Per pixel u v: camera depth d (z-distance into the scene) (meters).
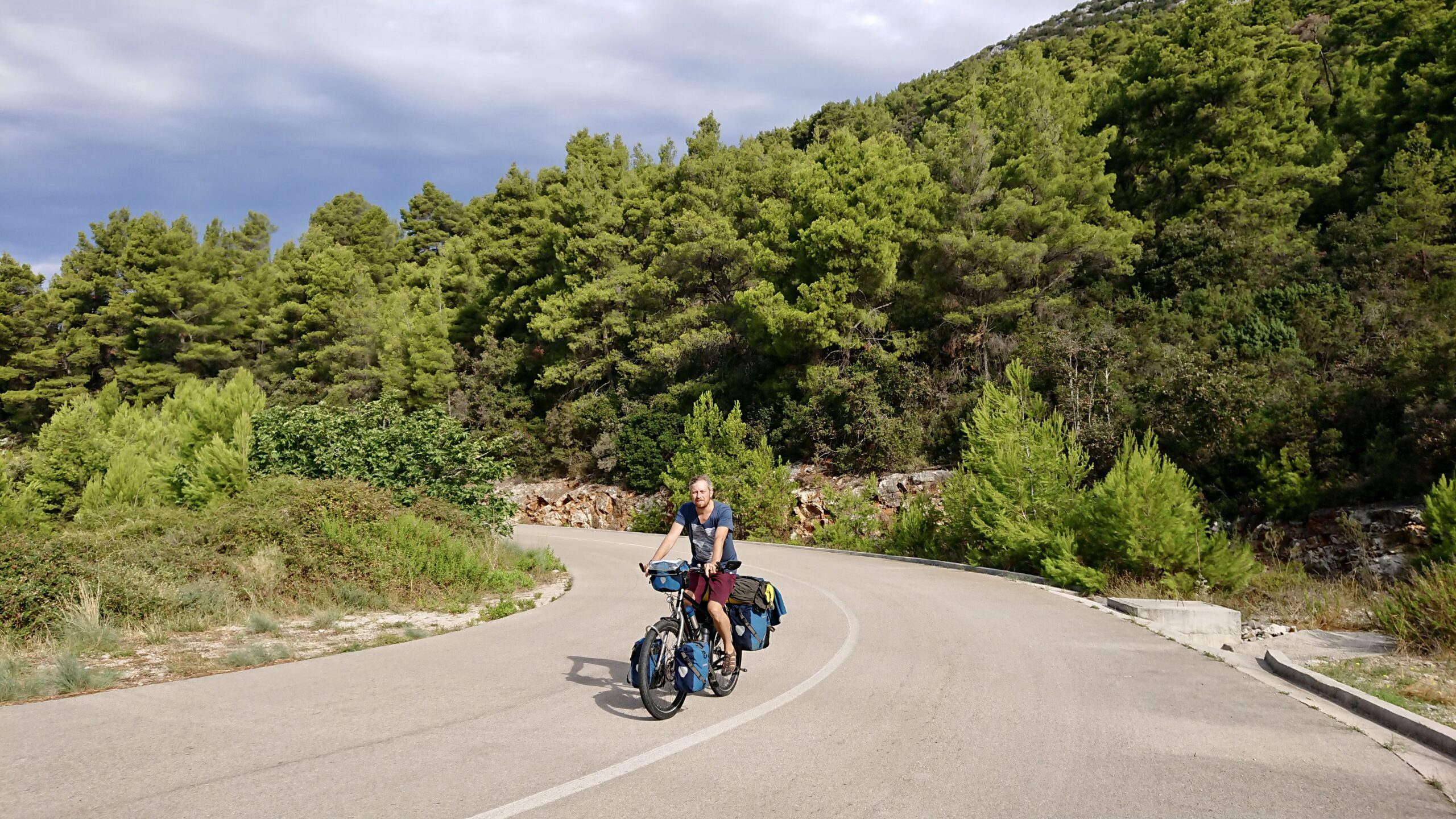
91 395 65.56
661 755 5.24
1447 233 30.28
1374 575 14.64
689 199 48.62
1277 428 23.52
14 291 69.12
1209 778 4.92
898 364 34.97
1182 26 39.38
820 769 5.02
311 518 15.02
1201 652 9.20
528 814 4.20
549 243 55.69
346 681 7.49
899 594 14.20
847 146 37.91
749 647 7.08
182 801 4.34
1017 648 9.28
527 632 10.48
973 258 34.56
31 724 5.98
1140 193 38.94
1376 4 46.78
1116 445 25.86
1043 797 4.57
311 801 4.36
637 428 43.31
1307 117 42.31
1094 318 32.84
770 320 36.38
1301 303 29.73
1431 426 20.77
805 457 37.41
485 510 20.80
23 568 10.40
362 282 74.94
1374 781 4.88
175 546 13.30
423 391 54.91
